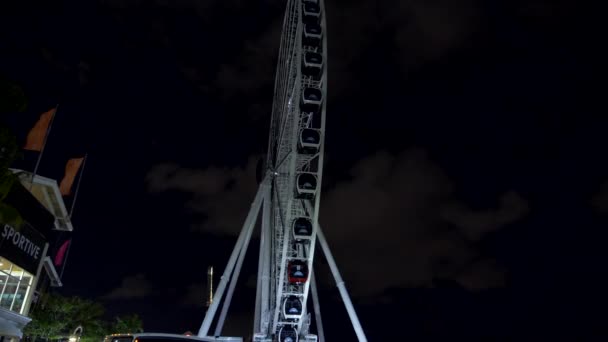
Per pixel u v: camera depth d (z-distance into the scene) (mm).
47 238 45844
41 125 45688
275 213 57812
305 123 53531
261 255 61094
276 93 63844
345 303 59438
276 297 50812
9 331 39469
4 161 19391
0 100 18609
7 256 38781
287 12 60500
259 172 67062
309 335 51344
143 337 19188
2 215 20188
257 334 54125
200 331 56250
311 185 48406
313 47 52906
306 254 51406
